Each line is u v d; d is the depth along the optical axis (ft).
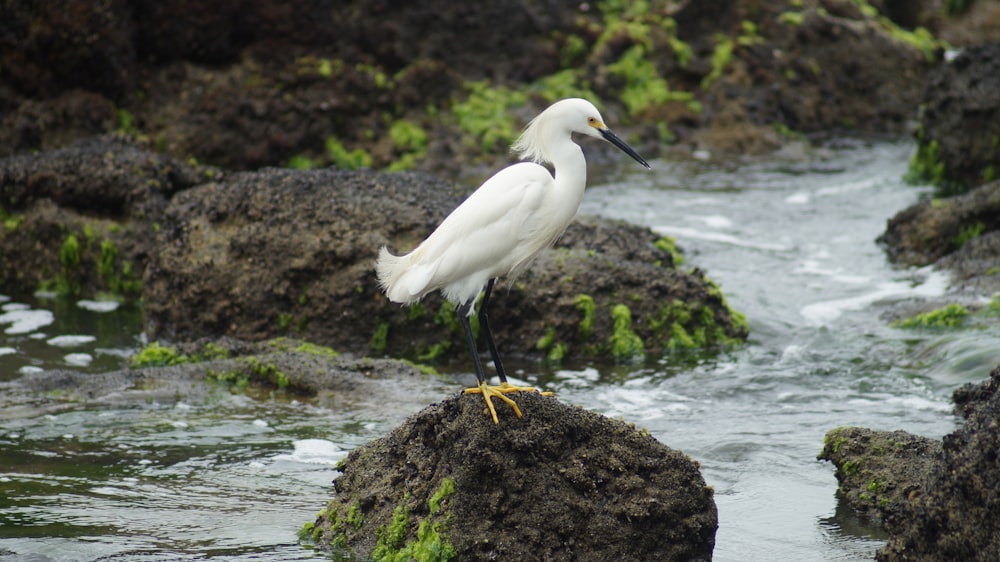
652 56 86.33
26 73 70.90
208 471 33.42
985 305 47.19
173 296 48.39
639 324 46.78
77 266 55.26
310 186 49.16
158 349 43.55
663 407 40.01
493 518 25.48
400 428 28.45
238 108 75.15
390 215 47.24
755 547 28.71
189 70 76.33
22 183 56.08
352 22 79.71
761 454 35.01
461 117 80.38
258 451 35.04
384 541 26.55
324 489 32.19
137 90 75.25
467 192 51.83
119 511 30.40
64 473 33.01
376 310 46.09
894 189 71.31
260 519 29.94
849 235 62.28
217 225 49.11
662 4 89.04
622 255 50.37
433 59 82.28
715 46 87.45
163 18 75.61
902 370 42.80
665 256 51.55
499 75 83.76
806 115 85.81
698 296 47.75
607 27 87.76
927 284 52.85
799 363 44.45
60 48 71.00
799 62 87.30
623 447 26.27
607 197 70.03
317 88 77.46
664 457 26.35
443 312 46.19
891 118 88.22
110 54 72.28
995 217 55.98
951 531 24.56
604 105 83.71
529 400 26.23
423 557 25.26
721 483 32.96
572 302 46.26
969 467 24.14
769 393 41.24
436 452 26.66
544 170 29.40
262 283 46.96
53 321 51.26
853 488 31.35
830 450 32.76
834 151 81.66
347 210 47.55
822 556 28.09
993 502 23.52
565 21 86.63
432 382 40.78
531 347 46.29
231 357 43.32
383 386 40.14
